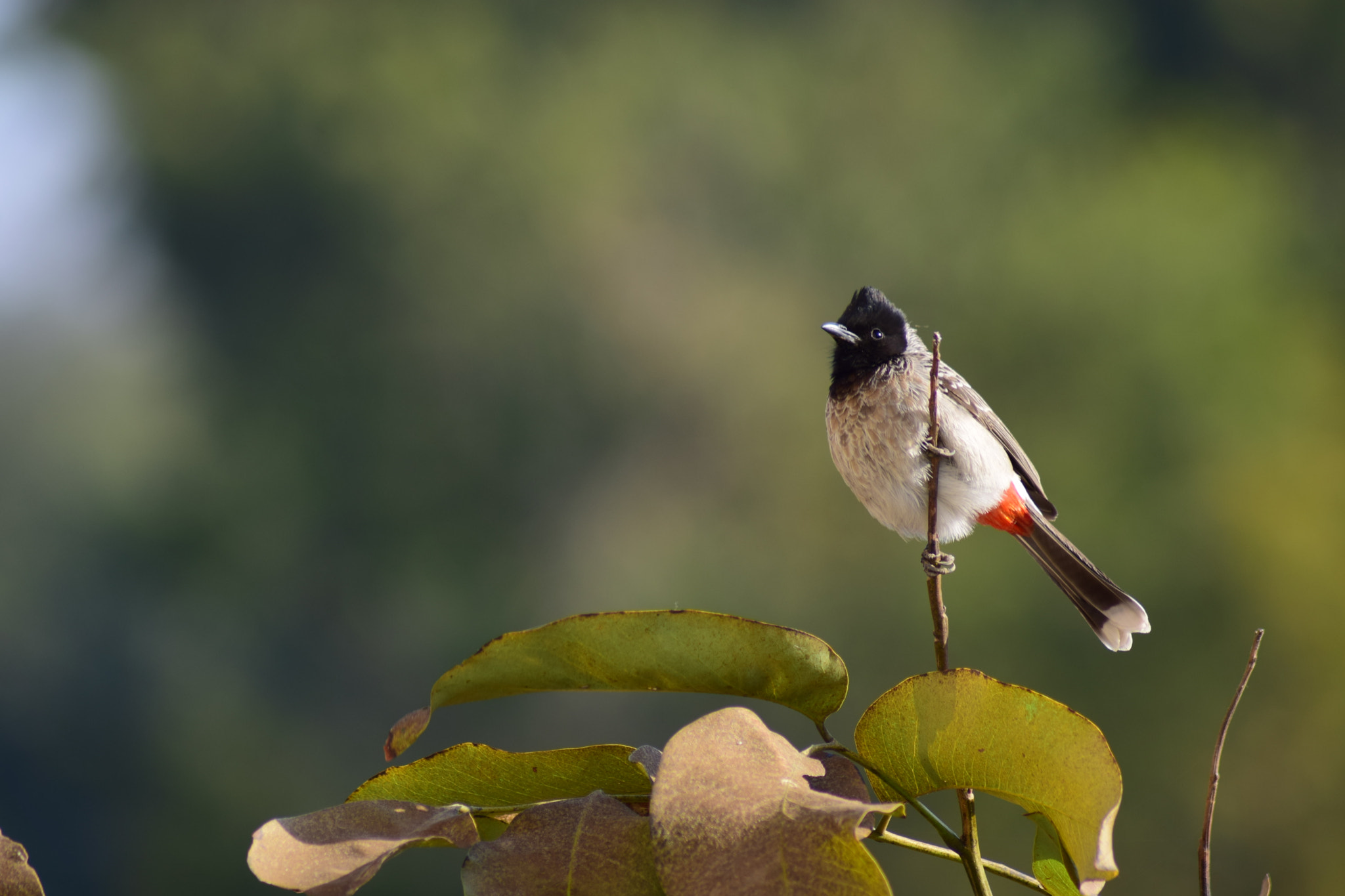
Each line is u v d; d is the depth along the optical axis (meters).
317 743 21.78
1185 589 16.42
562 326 22.39
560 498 22.38
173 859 20.75
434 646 21.86
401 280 22.39
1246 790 14.84
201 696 21.88
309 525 22.39
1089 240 20.11
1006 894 12.13
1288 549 16.47
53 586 23.86
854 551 19.55
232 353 23.53
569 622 1.80
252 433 22.92
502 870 1.63
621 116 23.19
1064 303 19.59
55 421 27.62
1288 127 26.06
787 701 1.80
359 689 22.11
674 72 23.52
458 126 22.25
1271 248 21.36
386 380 22.48
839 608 18.92
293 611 22.31
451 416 22.41
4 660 23.09
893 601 17.89
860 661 17.95
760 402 21.67
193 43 23.41
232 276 23.53
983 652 15.96
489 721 19.33
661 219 23.27
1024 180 23.14
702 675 1.80
